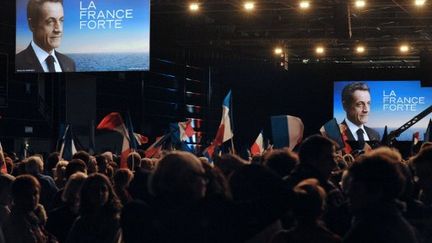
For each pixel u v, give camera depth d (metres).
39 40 24.84
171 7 30.08
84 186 5.80
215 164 5.52
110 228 5.77
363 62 43.03
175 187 4.14
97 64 24.72
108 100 31.83
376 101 37.69
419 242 5.03
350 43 36.22
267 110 39.47
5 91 23.42
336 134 14.88
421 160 5.48
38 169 8.93
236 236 4.16
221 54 37.41
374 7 29.08
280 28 32.69
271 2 28.05
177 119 36.41
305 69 39.59
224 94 39.12
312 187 4.60
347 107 38.12
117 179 7.31
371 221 3.93
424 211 5.29
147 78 34.25
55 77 28.59
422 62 26.88
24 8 24.91
